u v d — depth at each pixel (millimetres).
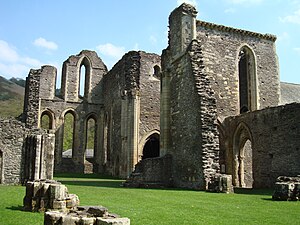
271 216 7840
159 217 7461
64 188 8164
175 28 19891
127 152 28250
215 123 16156
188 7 19359
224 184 14086
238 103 23031
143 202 10062
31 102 26859
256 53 24594
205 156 15516
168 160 18734
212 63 22797
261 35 24766
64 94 36562
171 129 19406
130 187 16922
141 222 6859
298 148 16297
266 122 18484
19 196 11141
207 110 16266
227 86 22938
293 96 28094
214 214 8023
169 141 19531
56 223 5781
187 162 17016
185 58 18281
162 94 20562
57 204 7953
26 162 17094
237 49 23875
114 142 31578
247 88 24750
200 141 15867
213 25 23188
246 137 20703
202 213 8141
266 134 18422
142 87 30719
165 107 19969
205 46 22828
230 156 21609
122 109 29484
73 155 35688
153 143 32906
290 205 9828
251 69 24516
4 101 83438
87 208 6566
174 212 8203
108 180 23219
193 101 16969
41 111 35156
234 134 21375
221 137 22203
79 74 37844
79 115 36719
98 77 38219
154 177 18281
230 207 9297
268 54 25047
